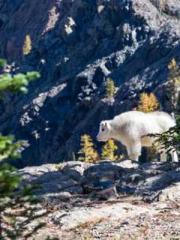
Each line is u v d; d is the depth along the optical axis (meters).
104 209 37.06
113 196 41.56
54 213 37.03
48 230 33.81
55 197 41.62
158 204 38.41
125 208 37.28
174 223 34.06
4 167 17.98
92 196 42.09
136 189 42.38
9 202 19.52
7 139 17.64
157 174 45.31
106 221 35.16
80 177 47.69
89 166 52.19
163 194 39.41
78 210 37.22
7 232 20.23
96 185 44.47
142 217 35.56
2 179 17.88
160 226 33.69
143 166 48.62
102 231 33.34
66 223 34.78
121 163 52.31
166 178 43.22
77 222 35.00
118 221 35.06
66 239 32.19
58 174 48.47
